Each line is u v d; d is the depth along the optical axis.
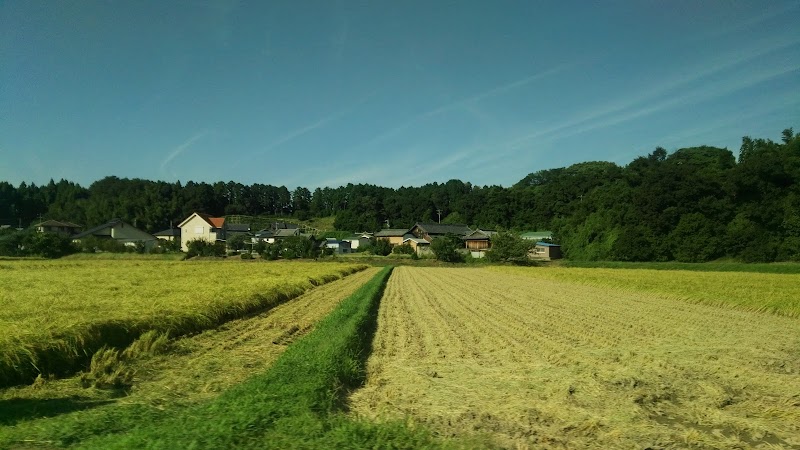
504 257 68.50
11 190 108.38
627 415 7.80
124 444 5.20
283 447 5.34
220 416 6.16
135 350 11.09
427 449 5.73
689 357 12.18
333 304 22.28
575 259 76.44
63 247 62.78
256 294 20.52
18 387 8.63
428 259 74.44
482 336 14.74
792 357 12.45
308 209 172.50
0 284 22.83
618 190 76.19
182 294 18.98
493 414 7.66
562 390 9.00
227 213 151.50
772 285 29.86
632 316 19.36
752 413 8.18
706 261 61.44
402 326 16.66
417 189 164.25
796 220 57.03
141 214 114.44
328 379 8.46
